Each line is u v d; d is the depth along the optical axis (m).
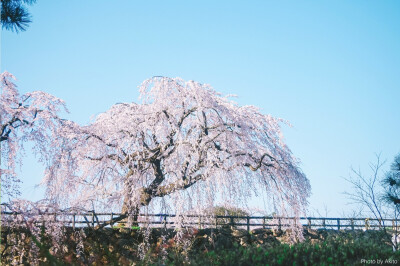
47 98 15.52
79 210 14.59
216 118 16.98
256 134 16.95
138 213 15.15
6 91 15.34
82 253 13.88
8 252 12.87
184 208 15.06
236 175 15.94
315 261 11.12
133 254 14.75
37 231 13.00
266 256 11.69
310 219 18.38
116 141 16.27
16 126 14.48
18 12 8.39
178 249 14.76
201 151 15.40
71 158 14.75
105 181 15.99
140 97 17.05
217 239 16.00
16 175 12.77
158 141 16.53
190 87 16.52
